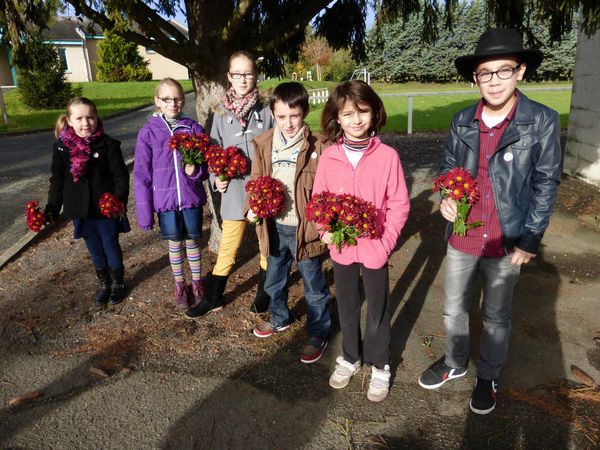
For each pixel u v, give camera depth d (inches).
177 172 121.5
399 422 90.0
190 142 114.3
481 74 77.7
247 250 167.6
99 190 126.4
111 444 86.4
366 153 90.2
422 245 173.5
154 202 122.3
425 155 334.0
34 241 188.5
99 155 125.2
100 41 1245.7
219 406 95.1
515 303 130.6
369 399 95.7
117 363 109.2
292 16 138.7
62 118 125.9
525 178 80.7
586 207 204.7
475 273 90.4
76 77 1307.8
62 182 127.6
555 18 149.4
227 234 123.7
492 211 83.6
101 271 133.8
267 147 105.5
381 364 96.0
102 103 779.4
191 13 141.7
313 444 85.4
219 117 121.4
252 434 87.9
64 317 129.6
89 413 93.9
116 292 136.2
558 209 204.1
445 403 94.7
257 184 99.5
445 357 98.8
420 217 203.2
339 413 92.7
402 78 1213.7
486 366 90.4
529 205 81.7
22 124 569.0
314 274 106.1
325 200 87.4
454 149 88.0
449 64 1143.0
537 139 78.2
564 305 129.0
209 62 143.2
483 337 90.7
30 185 278.2
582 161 244.7
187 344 116.0
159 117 122.3
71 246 182.2
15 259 172.2
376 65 1203.2
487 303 88.8
